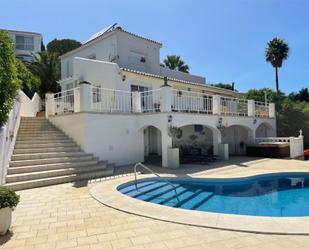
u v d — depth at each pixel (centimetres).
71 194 771
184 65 3816
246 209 734
